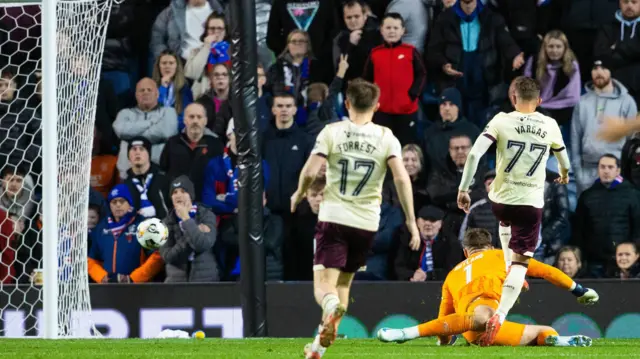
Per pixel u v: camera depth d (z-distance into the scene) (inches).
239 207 1384.1
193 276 1558.8
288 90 1743.4
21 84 1811.0
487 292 1034.1
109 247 1612.9
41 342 1200.8
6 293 1505.9
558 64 1684.3
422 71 1701.5
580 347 1015.0
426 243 1550.2
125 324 1487.5
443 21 1732.3
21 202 1614.2
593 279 1443.2
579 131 1678.2
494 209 1037.2
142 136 1728.6
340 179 762.2
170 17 1818.4
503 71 1727.4
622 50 1707.7
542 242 1574.8
